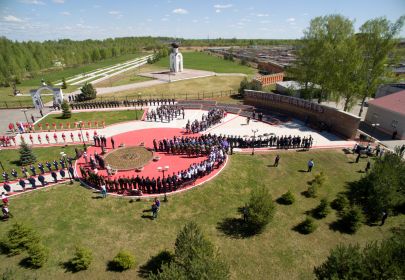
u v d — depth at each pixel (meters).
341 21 43.88
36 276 17.17
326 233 20.81
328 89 44.53
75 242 19.92
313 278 17.12
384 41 40.25
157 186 25.62
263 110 50.06
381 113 41.47
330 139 37.66
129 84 76.81
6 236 19.48
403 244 13.23
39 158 34.09
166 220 22.23
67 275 17.23
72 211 23.39
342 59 41.94
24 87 82.31
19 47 110.12
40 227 21.45
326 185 26.94
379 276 12.56
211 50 181.62
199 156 33.19
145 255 18.78
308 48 46.44
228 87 71.31
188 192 25.77
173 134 40.72
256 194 20.84
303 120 45.16
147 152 34.16
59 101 54.88
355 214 20.56
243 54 150.12
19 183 27.53
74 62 131.00
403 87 47.75
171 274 12.78
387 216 22.44
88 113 51.41
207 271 12.92
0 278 15.27
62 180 28.56
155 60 126.31
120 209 23.58
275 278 17.14
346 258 13.51
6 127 45.66
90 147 36.91
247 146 35.28
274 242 19.94
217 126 43.53
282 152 34.00
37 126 45.38
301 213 22.97
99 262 18.19
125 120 47.16
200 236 15.73
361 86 41.47
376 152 32.50
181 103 54.97
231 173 28.98
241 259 18.47
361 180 25.98
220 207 23.81
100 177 26.11
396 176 22.80
